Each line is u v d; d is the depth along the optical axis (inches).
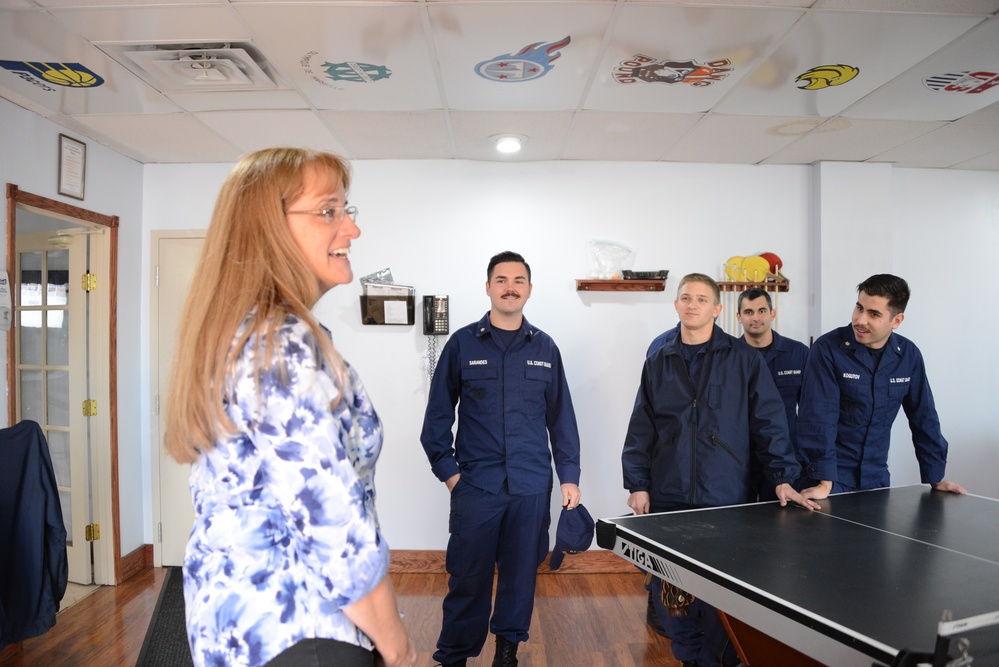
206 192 146.6
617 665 99.3
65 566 99.1
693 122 119.3
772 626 46.9
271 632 32.3
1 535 92.4
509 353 98.8
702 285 85.4
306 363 32.1
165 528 144.9
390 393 144.8
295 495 30.9
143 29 81.5
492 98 106.6
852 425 97.5
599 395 145.7
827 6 76.5
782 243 148.6
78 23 79.8
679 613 71.4
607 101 108.0
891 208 147.3
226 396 31.8
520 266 98.1
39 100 106.3
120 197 138.3
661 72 95.8
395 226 145.6
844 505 77.7
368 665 35.0
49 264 138.9
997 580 51.1
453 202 145.7
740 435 84.4
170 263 145.8
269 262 34.6
